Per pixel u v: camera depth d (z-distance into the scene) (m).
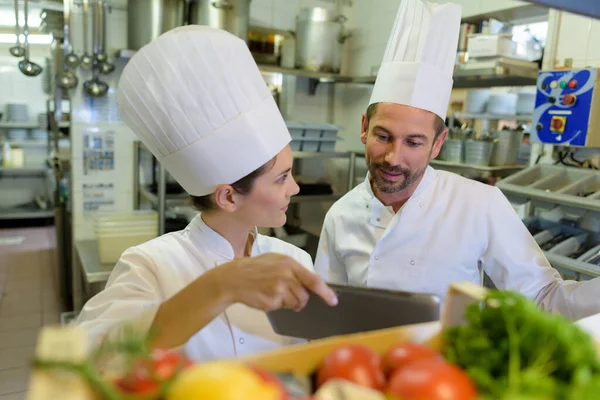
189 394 0.31
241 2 2.75
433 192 1.36
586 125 1.96
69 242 3.46
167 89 0.83
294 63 3.34
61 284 3.54
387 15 3.38
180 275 0.91
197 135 0.84
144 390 0.34
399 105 1.17
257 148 0.84
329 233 1.52
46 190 6.16
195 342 0.84
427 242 1.33
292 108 3.66
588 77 1.94
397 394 0.35
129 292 0.82
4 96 5.94
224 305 0.61
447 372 0.35
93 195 3.10
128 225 2.63
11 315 3.36
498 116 2.74
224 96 0.82
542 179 2.07
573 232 2.00
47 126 5.48
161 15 2.65
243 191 0.87
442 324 0.50
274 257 0.63
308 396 0.36
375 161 1.23
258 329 0.91
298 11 3.55
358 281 1.41
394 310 0.65
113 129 3.08
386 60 1.28
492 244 1.31
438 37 1.21
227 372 0.32
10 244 5.08
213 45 0.82
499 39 2.24
